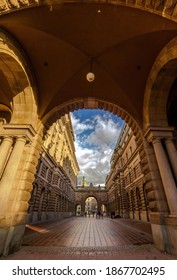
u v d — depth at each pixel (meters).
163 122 6.43
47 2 4.23
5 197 4.96
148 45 5.70
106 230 11.15
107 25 5.29
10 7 3.78
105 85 7.60
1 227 4.57
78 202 53.53
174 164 5.61
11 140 6.08
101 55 6.46
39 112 7.30
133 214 24.48
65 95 7.76
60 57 6.46
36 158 6.74
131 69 6.83
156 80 6.18
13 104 6.61
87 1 4.31
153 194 5.87
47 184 21.73
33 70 6.66
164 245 4.99
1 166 5.48
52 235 8.59
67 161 35.94
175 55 4.90
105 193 55.28
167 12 3.64
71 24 5.23
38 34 5.32
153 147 6.28
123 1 4.03
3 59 5.25
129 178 26.86
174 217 4.71
